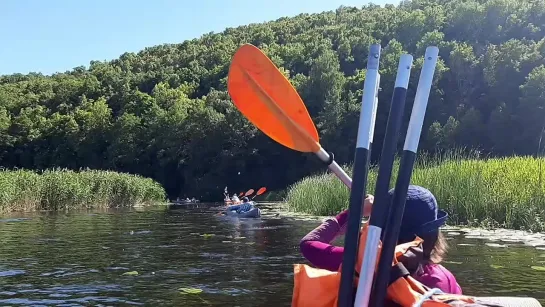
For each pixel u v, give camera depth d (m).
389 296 1.74
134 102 56.00
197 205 26.97
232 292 4.88
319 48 60.12
